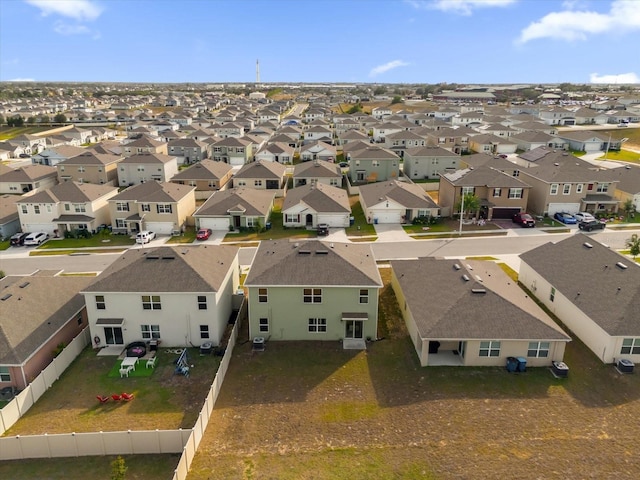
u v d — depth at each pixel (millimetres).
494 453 24266
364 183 87938
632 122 152500
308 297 34844
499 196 64125
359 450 24766
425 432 25953
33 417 27938
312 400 28984
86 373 32281
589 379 30281
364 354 33969
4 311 32875
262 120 182500
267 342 35750
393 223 64312
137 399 29484
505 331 31156
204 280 34844
